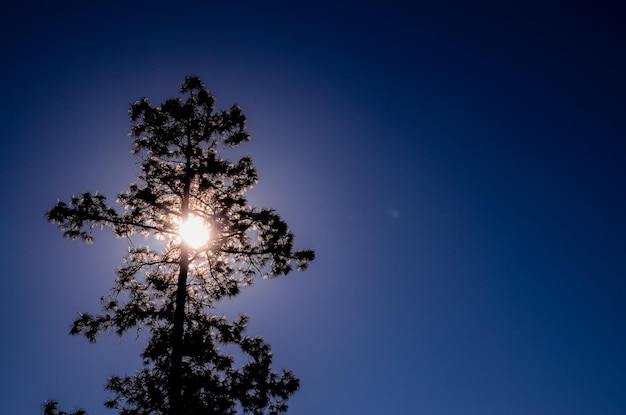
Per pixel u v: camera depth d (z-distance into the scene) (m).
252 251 14.01
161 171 14.39
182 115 14.93
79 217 12.74
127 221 13.65
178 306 12.61
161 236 14.46
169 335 12.07
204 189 14.58
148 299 13.47
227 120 15.56
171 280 13.96
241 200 14.03
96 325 12.20
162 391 11.13
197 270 14.39
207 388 11.48
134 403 11.13
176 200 14.76
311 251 14.02
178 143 15.20
